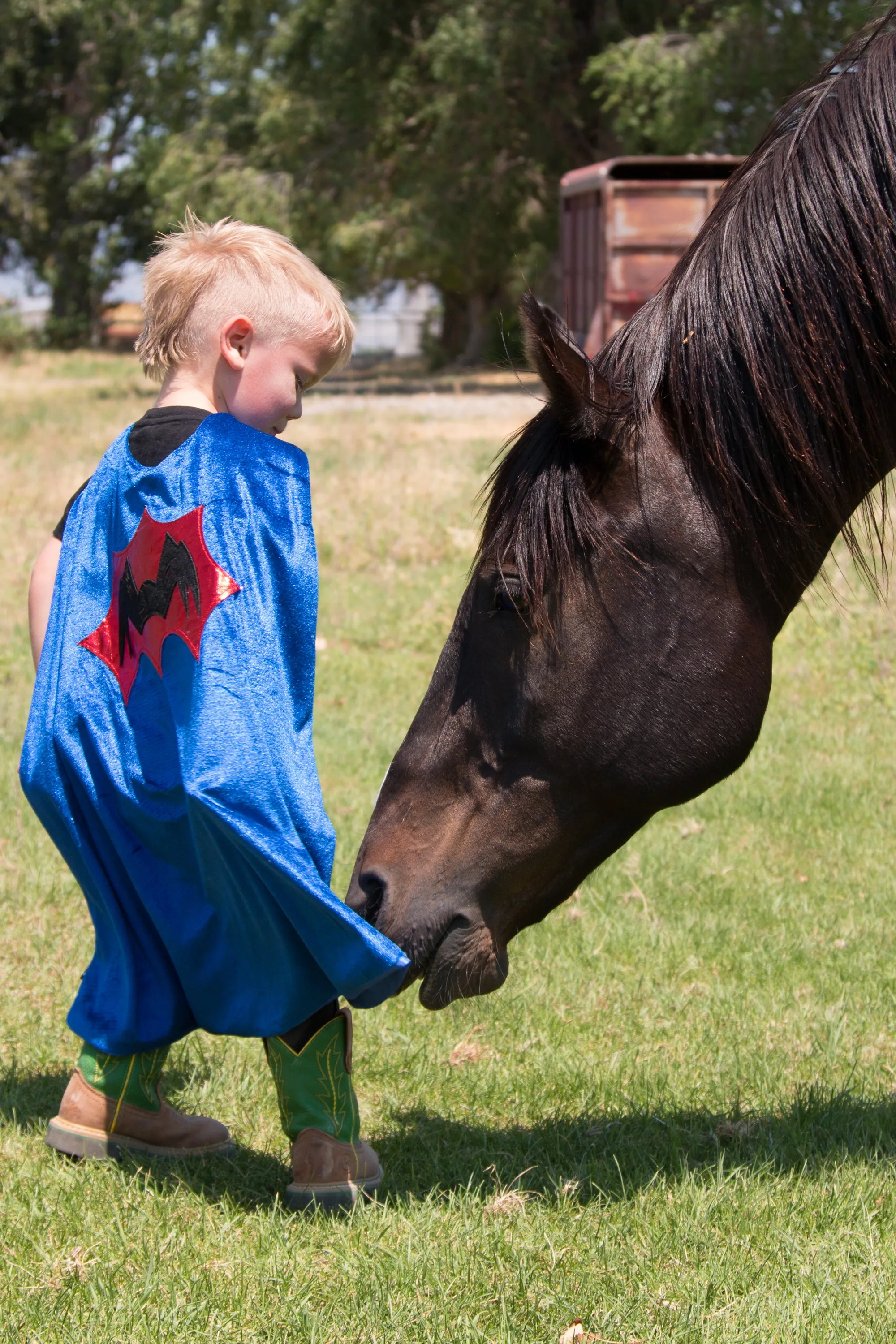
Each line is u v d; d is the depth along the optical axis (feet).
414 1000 12.40
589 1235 8.16
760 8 67.15
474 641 7.91
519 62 77.97
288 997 7.96
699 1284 7.62
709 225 8.12
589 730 7.77
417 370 99.50
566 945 13.66
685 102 68.74
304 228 85.40
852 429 7.84
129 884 8.42
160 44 100.78
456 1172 9.16
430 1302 7.45
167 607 8.05
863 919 14.44
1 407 73.31
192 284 8.46
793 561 7.98
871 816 17.76
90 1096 8.95
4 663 24.34
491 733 7.89
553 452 7.70
